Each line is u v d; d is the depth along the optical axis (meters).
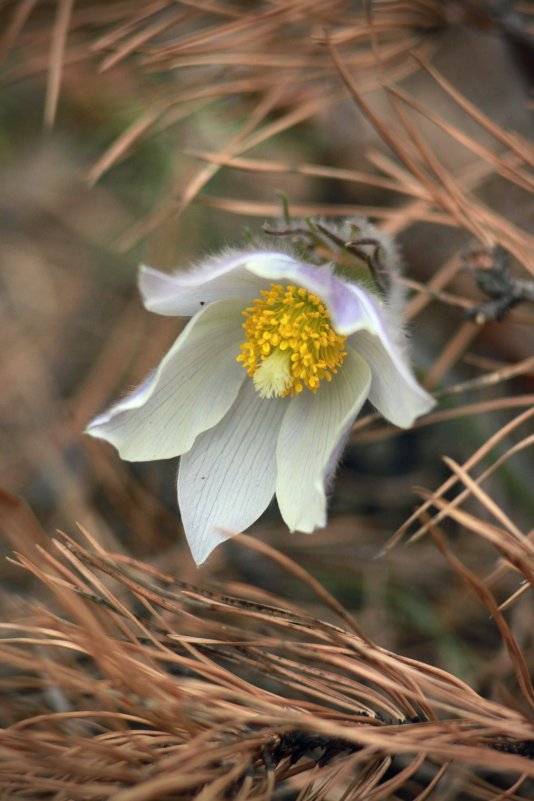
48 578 0.38
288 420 0.42
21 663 0.38
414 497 0.49
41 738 0.38
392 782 0.38
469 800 0.42
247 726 0.38
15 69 0.46
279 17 0.45
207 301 0.42
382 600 0.47
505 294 0.42
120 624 0.39
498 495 0.48
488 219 0.44
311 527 0.40
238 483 0.42
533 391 0.48
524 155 0.43
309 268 0.41
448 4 0.45
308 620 0.39
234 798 0.37
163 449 0.41
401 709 0.39
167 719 0.38
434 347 0.49
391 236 0.44
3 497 0.37
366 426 0.49
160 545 0.48
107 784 0.37
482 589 0.38
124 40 0.47
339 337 0.42
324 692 0.39
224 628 0.38
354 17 0.45
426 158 0.43
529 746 0.38
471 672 0.45
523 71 0.46
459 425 0.48
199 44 0.44
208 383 0.42
